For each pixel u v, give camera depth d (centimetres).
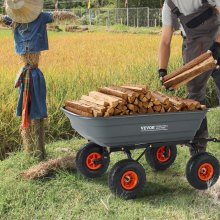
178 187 425
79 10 3828
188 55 446
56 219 375
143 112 383
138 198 403
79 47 1321
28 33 439
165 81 422
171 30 448
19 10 429
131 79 722
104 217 373
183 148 511
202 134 452
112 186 394
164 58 448
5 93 585
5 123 538
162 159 456
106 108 377
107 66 801
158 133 389
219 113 641
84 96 417
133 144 389
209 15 435
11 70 738
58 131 572
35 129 465
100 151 425
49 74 672
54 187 413
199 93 459
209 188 416
